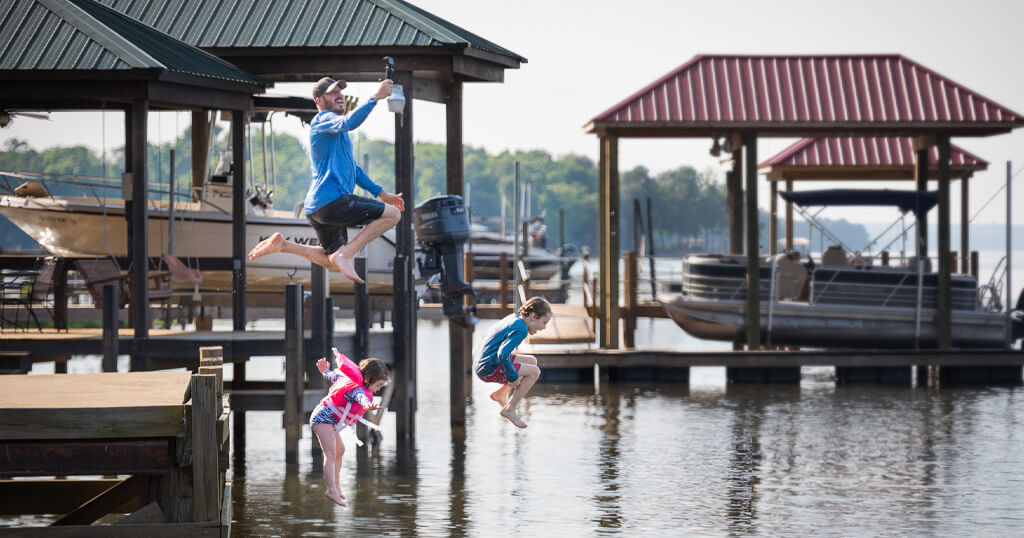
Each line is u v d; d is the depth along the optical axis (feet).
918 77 170.91
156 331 108.27
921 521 83.46
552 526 81.51
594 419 134.10
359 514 84.74
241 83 104.99
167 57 99.86
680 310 176.86
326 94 74.38
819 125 166.20
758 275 169.58
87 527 55.77
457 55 108.78
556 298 290.97
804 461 107.14
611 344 171.12
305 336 104.17
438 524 81.87
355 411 71.77
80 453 55.47
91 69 94.79
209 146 136.87
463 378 124.36
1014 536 79.15
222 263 111.24
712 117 165.89
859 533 79.82
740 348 179.11
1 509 71.97
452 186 117.91
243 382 119.24
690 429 126.41
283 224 148.36
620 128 169.07
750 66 171.63
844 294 175.73
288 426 98.84
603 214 178.81
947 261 173.17
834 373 186.80
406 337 111.65
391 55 108.88
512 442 116.67
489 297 297.53
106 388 62.95
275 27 111.24
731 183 191.62
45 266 107.24
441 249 117.39
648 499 90.63
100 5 109.70
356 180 74.64
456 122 117.60
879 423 131.13
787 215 219.61
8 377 68.59
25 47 96.94
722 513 85.81
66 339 97.86
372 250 156.25
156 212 140.87
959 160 208.85
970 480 98.32
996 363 168.86
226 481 68.80
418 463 104.94
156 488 56.44
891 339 175.73
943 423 131.23
